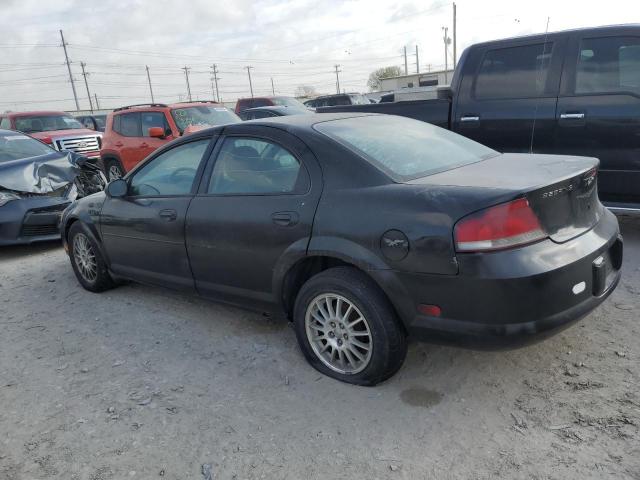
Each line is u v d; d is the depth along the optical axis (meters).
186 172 4.04
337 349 3.25
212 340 3.97
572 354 3.34
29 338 4.27
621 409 2.78
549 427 2.70
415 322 2.87
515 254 2.59
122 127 11.12
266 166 3.51
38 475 2.67
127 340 4.09
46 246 7.37
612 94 4.96
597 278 2.88
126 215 4.43
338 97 20.16
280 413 3.01
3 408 3.29
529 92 5.43
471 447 2.61
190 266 4.00
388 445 2.68
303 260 3.28
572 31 5.20
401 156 3.30
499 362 3.33
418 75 38.78
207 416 3.04
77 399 3.32
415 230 2.75
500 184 2.76
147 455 2.76
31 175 7.07
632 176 4.98
